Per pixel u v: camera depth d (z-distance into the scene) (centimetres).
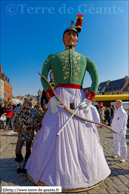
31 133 324
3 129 957
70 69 290
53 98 279
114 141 432
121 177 302
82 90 302
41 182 246
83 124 271
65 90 286
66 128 258
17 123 312
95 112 298
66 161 239
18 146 316
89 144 262
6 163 380
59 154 244
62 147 247
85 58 311
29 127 302
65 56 297
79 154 250
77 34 335
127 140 664
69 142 251
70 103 281
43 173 247
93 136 273
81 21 348
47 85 293
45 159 251
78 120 270
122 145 395
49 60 308
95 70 308
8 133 813
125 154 394
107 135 770
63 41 346
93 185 250
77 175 237
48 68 308
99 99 1694
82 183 238
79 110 278
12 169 342
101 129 974
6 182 279
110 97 1698
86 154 251
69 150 245
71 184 232
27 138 319
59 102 274
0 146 545
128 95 1711
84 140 259
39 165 255
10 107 909
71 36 323
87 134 268
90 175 244
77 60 296
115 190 252
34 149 289
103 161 272
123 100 1697
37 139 283
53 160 246
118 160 406
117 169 345
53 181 235
